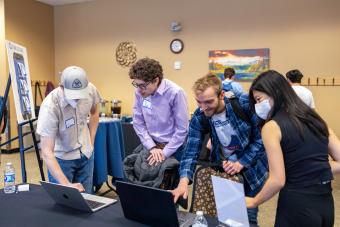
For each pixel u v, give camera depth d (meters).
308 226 1.38
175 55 6.33
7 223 1.50
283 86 1.43
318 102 5.41
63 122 2.23
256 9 5.66
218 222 1.50
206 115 1.92
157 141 2.35
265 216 3.37
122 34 6.74
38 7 6.99
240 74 5.82
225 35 5.91
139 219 1.51
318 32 5.30
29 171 4.93
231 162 1.95
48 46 7.28
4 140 6.14
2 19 6.25
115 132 3.70
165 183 2.15
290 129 1.36
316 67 5.37
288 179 1.41
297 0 5.39
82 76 2.07
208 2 5.99
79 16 7.12
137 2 6.55
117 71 6.86
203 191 1.95
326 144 1.43
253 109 1.68
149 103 2.25
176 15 6.25
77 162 2.43
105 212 1.63
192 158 1.99
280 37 5.54
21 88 2.72
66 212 1.63
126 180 2.27
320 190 1.39
